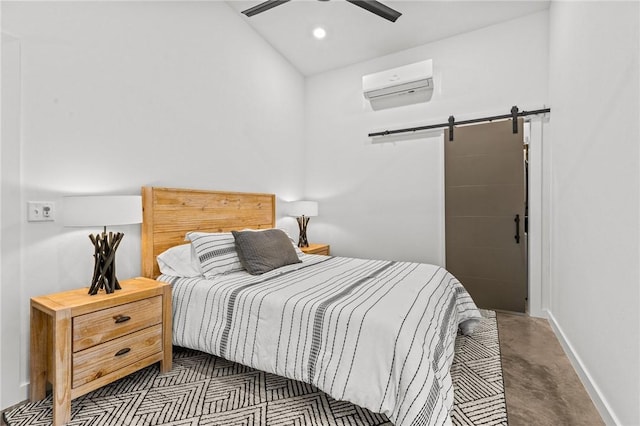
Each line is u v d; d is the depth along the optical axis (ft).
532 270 10.27
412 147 12.41
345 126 13.85
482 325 9.36
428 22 10.84
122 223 6.02
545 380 6.27
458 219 11.42
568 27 7.66
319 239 14.48
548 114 10.03
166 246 8.16
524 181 10.47
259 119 11.89
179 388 5.93
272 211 12.30
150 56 8.03
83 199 5.63
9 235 5.49
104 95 7.02
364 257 13.38
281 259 8.58
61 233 6.24
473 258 11.18
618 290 4.68
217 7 10.02
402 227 12.59
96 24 6.88
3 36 5.42
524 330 8.96
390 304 5.36
